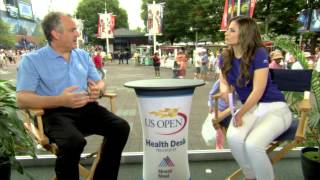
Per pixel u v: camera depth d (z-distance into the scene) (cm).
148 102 281
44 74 280
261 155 262
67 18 286
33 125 290
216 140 383
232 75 293
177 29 3925
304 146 357
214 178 338
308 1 2106
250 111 283
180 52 2366
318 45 2273
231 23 281
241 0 857
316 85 302
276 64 665
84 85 299
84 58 312
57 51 290
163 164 291
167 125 283
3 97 289
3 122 266
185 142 295
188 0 3525
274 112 276
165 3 3941
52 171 359
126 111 841
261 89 268
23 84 273
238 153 276
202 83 288
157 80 309
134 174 351
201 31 3127
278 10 2194
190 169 361
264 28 2147
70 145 253
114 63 3725
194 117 752
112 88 1368
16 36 4969
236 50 288
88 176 295
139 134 590
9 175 300
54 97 263
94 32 6084
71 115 282
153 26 2669
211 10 2605
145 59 3228
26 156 375
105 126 289
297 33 2194
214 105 308
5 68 2994
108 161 290
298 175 342
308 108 264
